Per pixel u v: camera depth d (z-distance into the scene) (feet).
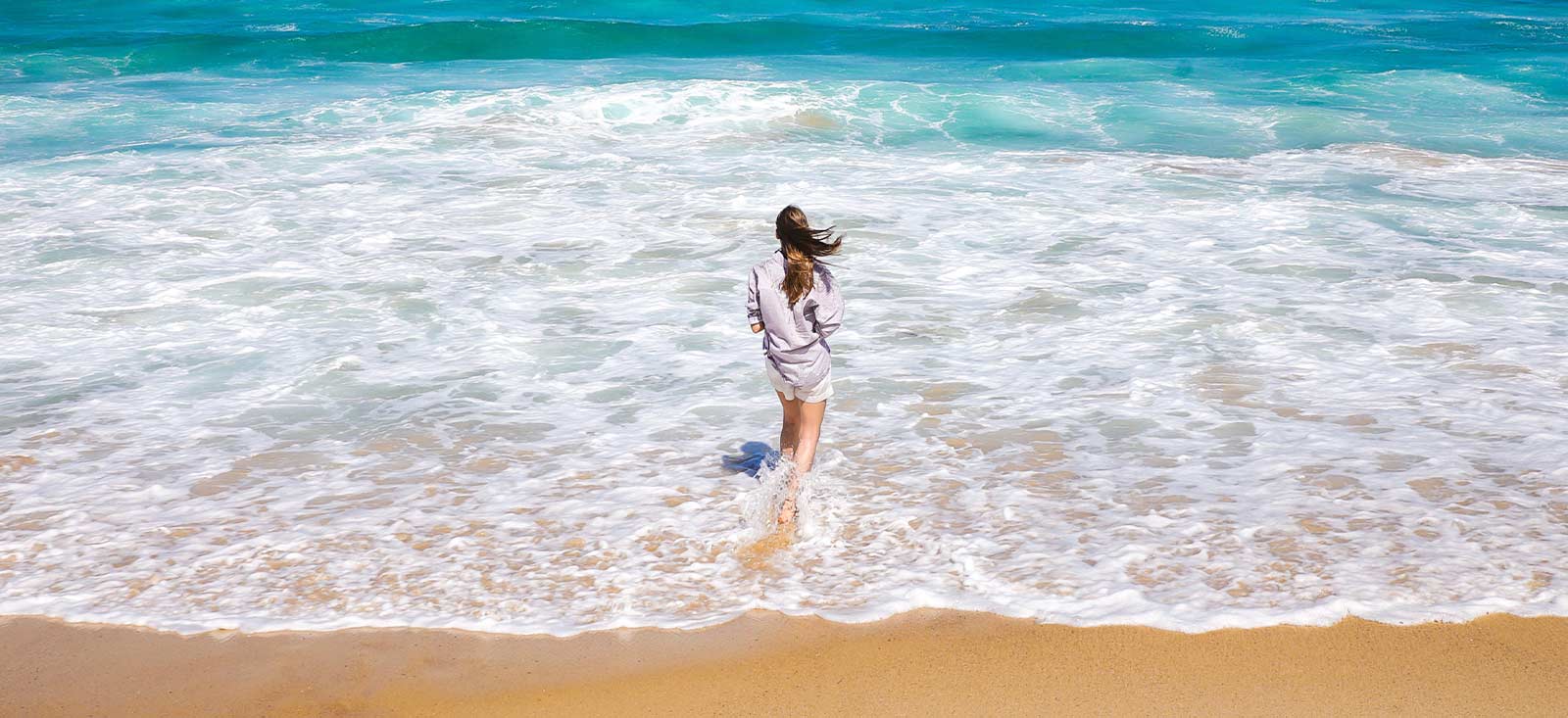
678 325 27.55
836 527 17.38
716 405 22.67
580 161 48.16
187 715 13.20
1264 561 16.08
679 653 14.32
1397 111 63.05
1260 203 40.14
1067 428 21.16
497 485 19.06
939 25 102.12
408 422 21.81
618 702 13.42
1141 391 22.95
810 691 13.56
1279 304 28.66
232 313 28.30
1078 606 15.07
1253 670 13.69
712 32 92.73
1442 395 22.53
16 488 18.94
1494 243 34.83
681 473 19.44
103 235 35.47
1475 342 25.71
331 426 21.63
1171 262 32.73
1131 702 13.17
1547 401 22.12
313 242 34.94
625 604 15.38
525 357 25.45
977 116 60.44
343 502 18.48
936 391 23.15
